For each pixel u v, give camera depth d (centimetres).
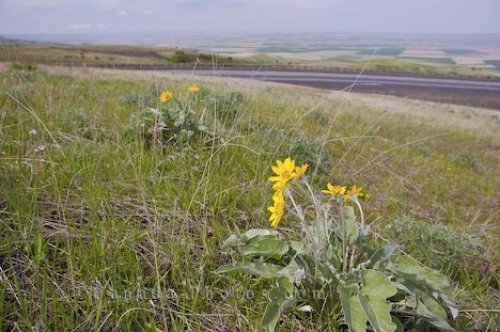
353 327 145
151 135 344
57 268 177
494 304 202
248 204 262
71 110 394
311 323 169
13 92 445
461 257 249
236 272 190
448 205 417
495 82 4856
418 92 3647
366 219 302
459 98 3497
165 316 165
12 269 171
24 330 145
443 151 836
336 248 187
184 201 244
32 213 204
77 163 262
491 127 1803
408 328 173
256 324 164
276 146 373
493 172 747
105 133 336
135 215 229
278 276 175
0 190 215
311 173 357
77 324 151
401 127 967
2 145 271
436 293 169
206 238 220
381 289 152
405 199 388
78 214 220
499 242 307
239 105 466
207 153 325
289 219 259
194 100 461
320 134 535
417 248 243
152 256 197
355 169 432
